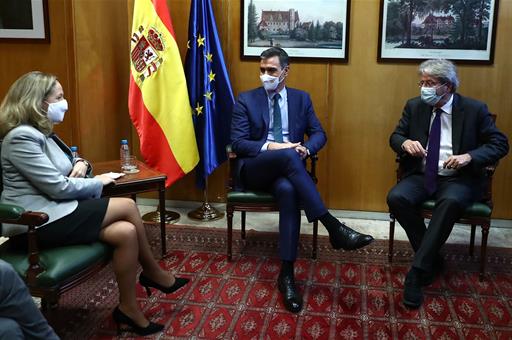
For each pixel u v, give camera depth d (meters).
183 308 2.50
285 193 2.63
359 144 3.73
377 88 3.64
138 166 3.16
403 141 2.92
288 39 3.66
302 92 3.13
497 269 2.96
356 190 3.80
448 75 2.72
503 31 3.43
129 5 3.79
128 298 2.21
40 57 3.85
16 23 3.82
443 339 2.26
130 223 2.20
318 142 2.98
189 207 4.03
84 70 3.79
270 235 3.47
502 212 3.65
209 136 3.62
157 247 3.23
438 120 2.84
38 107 2.09
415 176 2.93
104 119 3.95
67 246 2.08
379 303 2.57
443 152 2.85
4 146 2.05
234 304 2.54
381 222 3.76
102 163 3.21
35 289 1.90
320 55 3.65
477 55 3.48
